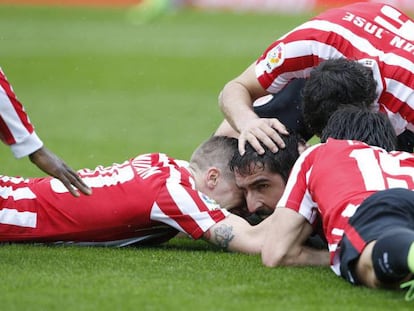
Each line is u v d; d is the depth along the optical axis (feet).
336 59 58.70
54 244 58.23
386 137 54.54
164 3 291.99
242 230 55.88
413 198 46.93
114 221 56.80
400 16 63.10
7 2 312.91
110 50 218.18
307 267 51.78
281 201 52.11
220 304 43.42
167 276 49.32
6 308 42.27
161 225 57.47
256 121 58.23
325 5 284.82
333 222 48.75
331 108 57.47
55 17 284.61
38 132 118.01
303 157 52.60
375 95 58.59
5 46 222.89
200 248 58.75
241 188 58.03
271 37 237.86
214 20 279.28
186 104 144.97
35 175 88.48
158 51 215.92
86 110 138.92
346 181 49.78
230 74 181.16
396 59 59.36
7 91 50.21
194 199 56.18
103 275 49.14
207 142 60.23
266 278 48.96
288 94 65.00
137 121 128.16
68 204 57.21
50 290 45.42
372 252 44.86
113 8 309.83
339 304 44.01
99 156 100.48
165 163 58.70
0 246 57.52
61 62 197.36
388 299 44.88
